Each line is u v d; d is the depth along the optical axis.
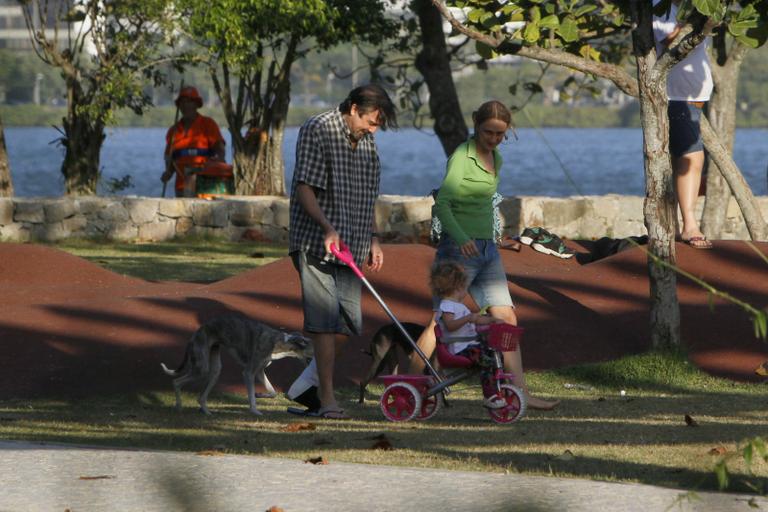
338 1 75.38
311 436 24.91
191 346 28.56
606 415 27.95
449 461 21.62
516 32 33.19
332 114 27.17
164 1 70.56
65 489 18.14
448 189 28.34
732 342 34.06
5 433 25.23
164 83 77.62
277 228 66.44
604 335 35.38
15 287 39.84
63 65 75.88
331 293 27.17
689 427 25.94
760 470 20.81
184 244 64.62
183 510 16.91
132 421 27.28
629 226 66.06
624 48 73.44
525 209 64.31
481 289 28.88
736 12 30.92
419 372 28.95
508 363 28.45
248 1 69.19
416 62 79.81
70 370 31.66
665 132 33.19
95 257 57.78
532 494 17.83
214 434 25.23
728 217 66.69
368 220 27.86
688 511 16.98
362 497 17.69
